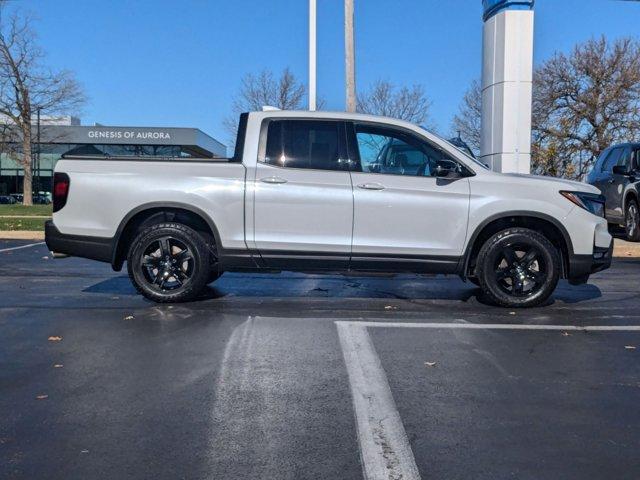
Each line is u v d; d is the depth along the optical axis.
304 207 6.44
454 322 6.12
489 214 6.48
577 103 31.38
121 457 3.27
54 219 6.62
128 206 6.50
